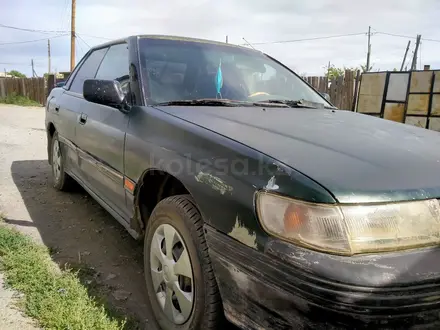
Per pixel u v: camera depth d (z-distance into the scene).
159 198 2.48
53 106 4.48
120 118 2.70
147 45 2.96
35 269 2.64
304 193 1.46
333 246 1.40
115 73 3.20
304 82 3.55
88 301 2.38
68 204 4.27
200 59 3.03
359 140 1.97
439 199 1.54
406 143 2.03
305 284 1.37
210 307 1.82
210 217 1.78
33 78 21.91
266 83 3.19
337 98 11.20
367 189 1.47
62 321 2.11
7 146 7.41
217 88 2.86
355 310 1.31
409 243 1.45
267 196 1.54
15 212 3.95
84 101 3.51
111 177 2.82
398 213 1.46
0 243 2.95
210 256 1.76
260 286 1.51
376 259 1.39
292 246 1.44
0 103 20.91
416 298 1.33
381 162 1.67
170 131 2.18
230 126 2.07
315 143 1.86
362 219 1.42
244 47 3.53
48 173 5.57
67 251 3.16
